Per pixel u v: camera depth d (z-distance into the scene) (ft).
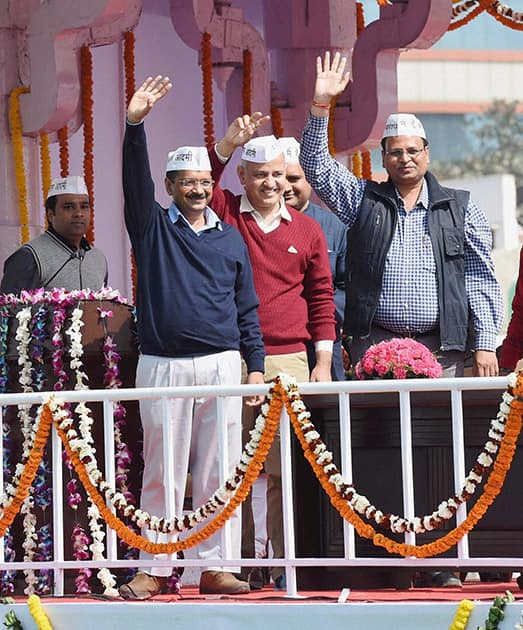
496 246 222.28
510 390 41.39
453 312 51.03
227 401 46.57
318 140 52.80
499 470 41.42
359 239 51.88
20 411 48.47
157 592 45.83
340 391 42.80
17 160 67.46
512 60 235.81
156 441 46.52
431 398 45.96
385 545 42.42
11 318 49.29
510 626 39.75
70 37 67.00
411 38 74.28
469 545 45.52
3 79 67.46
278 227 50.57
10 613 43.55
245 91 77.36
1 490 46.73
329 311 51.19
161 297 46.75
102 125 83.46
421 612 40.65
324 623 41.19
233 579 45.68
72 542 47.98
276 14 79.77
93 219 81.10
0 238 67.15
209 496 46.75
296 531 47.78
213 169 51.19
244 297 48.14
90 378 48.83
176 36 85.51
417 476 46.29
